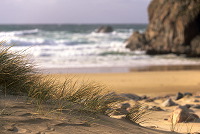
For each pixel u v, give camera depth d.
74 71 21.48
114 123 3.88
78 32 73.31
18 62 4.23
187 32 40.06
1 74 3.92
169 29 41.31
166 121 6.17
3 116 3.06
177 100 10.15
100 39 54.22
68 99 4.22
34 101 3.76
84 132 3.12
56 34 60.81
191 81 17.84
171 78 19.05
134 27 134.75
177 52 39.44
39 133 2.84
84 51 36.25
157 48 40.78
